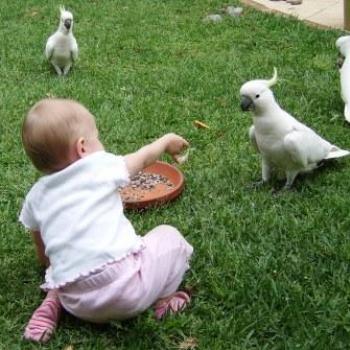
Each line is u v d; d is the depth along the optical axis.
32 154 2.02
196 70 3.89
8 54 4.31
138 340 1.99
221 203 2.60
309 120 3.24
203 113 3.34
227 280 2.20
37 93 3.62
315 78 3.71
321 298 2.10
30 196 2.04
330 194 2.62
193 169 2.86
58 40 3.84
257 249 2.33
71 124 2.00
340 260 2.28
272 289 2.13
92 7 5.36
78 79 3.85
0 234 2.45
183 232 2.44
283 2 5.47
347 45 3.33
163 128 3.21
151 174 2.79
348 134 3.09
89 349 1.98
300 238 2.38
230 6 5.14
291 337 1.98
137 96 3.57
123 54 4.28
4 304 2.14
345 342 1.97
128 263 1.97
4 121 3.31
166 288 2.05
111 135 3.14
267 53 4.18
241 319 2.04
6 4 5.51
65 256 1.97
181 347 1.98
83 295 1.96
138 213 2.56
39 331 2.02
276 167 2.70
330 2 5.41
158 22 4.90
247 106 2.53
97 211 1.98
